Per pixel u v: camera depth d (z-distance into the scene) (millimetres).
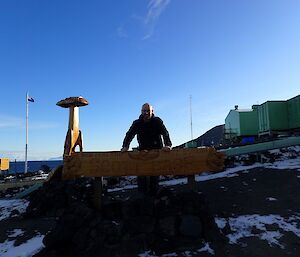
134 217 6289
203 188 10867
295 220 7172
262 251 5805
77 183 9508
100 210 6750
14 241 7332
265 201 8664
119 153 6746
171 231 6066
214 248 5914
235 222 7207
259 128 30453
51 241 5988
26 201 12000
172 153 6598
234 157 16203
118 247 5895
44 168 30578
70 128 11203
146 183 7367
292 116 27625
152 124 6941
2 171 33094
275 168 12625
